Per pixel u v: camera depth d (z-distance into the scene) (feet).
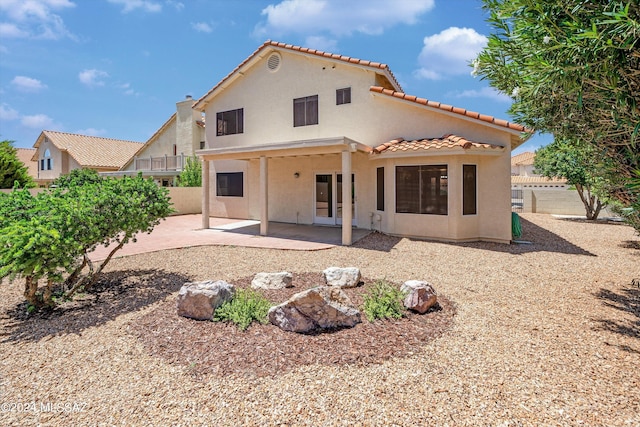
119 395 12.01
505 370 13.00
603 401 11.10
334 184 55.11
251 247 38.34
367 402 11.19
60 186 26.23
